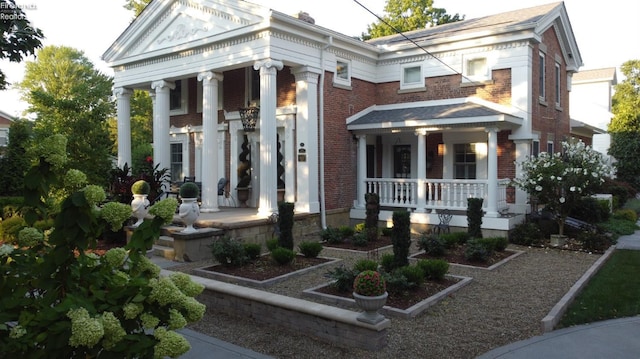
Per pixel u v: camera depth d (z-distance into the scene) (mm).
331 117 16109
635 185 29516
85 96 18234
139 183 12844
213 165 15641
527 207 15469
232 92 17969
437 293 8016
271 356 5801
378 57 18094
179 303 3467
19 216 12953
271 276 9320
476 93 16188
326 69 15852
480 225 12664
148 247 3500
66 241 3312
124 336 3135
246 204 17500
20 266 3393
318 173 15547
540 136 16734
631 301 7879
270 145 14203
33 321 3000
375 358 5668
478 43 15953
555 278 9422
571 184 12430
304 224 14945
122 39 17828
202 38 15406
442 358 5676
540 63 17031
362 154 16734
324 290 8219
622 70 37875
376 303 5777
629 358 5648
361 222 16500
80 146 15242
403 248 9172
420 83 17375
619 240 14344
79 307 3059
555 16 17281
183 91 19578
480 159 16531
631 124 29906
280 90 16312
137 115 36625
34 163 3414
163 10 16516
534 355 5730
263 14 13773
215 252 10070
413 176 18219
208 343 6191
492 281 9188
